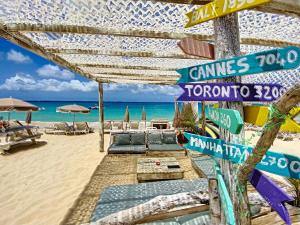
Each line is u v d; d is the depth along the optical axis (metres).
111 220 2.78
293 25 2.92
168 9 2.61
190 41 1.49
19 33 3.25
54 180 6.30
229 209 1.29
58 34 3.41
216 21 1.50
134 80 9.42
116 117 45.59
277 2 1.55
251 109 1.31
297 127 0.98
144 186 4.54
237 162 1.28
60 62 4.99
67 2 2.48
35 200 5.07
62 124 16.12
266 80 4.12
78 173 6.83
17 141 10.37
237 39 1.49
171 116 51.69
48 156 9.16
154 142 9.03
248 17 2.66
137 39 3.67
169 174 5.67
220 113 1.36
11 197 5.27
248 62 1.20
